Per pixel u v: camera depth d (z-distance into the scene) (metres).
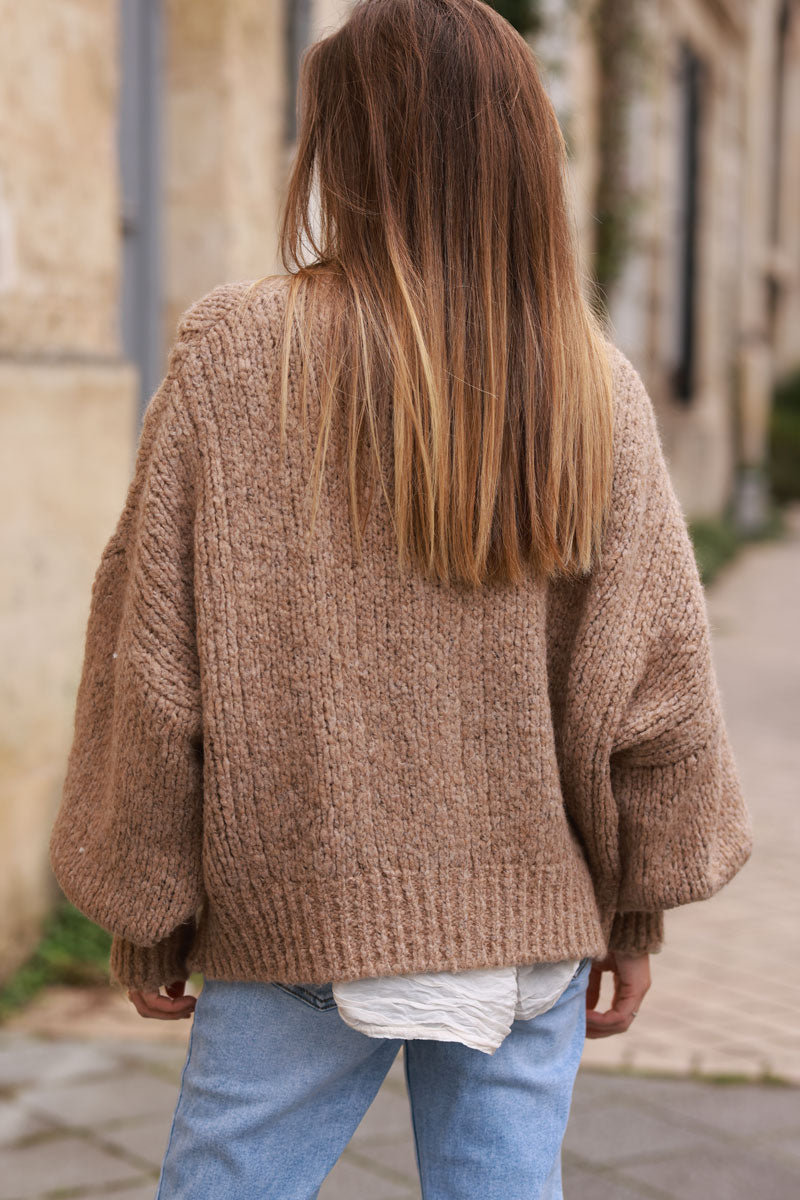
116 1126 3.00
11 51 3.57
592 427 1.46
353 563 1.41
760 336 18.94
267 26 5.23
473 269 1.42
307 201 1.53
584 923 1.48
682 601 1.51
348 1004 1.41
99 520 4.09
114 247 4.23
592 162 10.74
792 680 8.76
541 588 1.46
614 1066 3.37
